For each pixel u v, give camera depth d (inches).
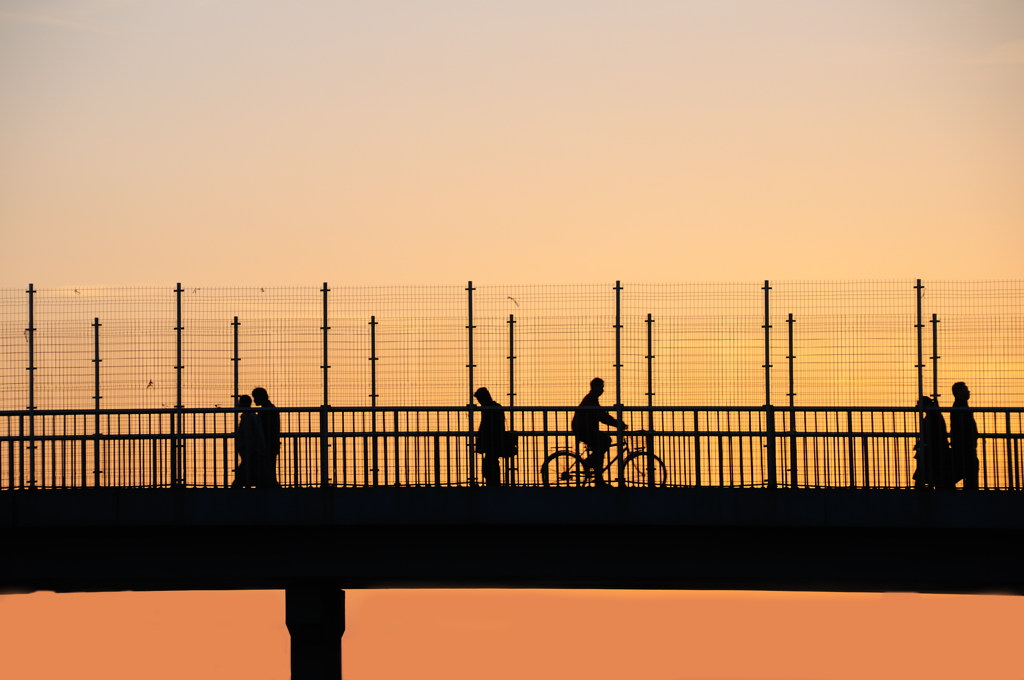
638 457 3184.1
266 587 3206.2
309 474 3147.1
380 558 3034.0
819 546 2945.4
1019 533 2878.9
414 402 3823.8
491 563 3016.7
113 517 2982.3
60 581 3073.3
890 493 2869.1
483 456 3139.8
